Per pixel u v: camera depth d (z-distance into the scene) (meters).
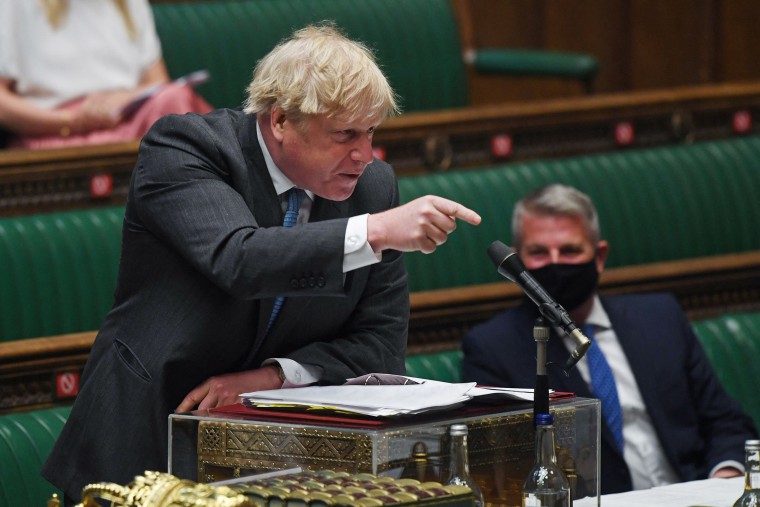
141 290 6.45
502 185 13.52
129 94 13.55
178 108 13.25
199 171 6.21
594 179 13.99
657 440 9.69
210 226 6.02
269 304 6.38
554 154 14.34
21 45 13.73
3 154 11.98
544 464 5.62
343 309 6.68
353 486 4.94
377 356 6.73
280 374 6.45
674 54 19.88
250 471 5.66
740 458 9.73
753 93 15.14
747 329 11.63
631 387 9.73
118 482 6.31
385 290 6.87
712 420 9.92
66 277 11.70
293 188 6.43
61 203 12.22
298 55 6.02
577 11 19.81
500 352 9.62
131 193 6.42
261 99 6.14
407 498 4.80
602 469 9.46
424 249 5.70
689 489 7.40
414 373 10.60
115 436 6.35
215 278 5.94
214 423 5.77
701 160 14.56
